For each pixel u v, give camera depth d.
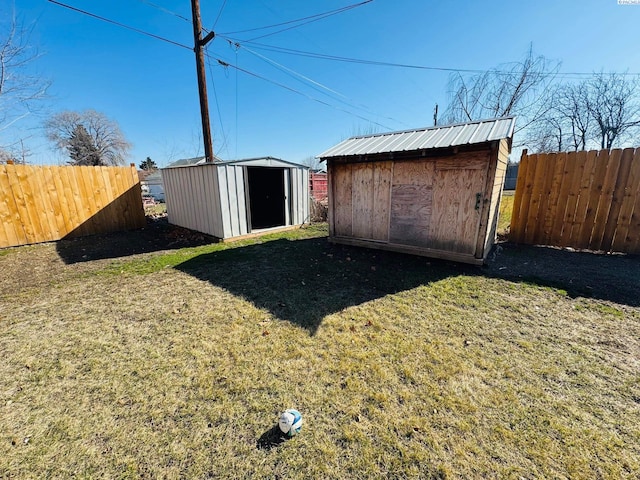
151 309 3.44
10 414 1.92
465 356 2.43
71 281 4.45
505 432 1.71
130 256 5.91
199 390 2.11
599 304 3.32
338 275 4.43
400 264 4.91
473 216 4.54
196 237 7.75
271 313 3.25
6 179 6.73
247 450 1.64
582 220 5.32
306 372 2.27
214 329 2.95
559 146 15.41
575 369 2.26
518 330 2.83
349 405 1.94
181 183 8.48
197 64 7.45
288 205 8.66
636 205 4.83
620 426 1.75
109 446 1.68
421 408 1.90
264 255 5.71
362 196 5.80
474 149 4.36
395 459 1.56
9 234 6.80
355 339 2.71
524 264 4.72
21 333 2.95
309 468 1.52
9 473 1.52
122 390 2.13
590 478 1.44
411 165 5.04
